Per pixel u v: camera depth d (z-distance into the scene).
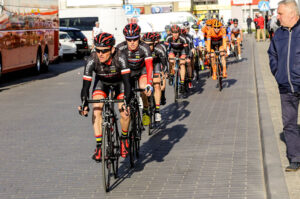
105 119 5.67
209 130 8.59
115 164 6.03
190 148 7.38
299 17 5.48
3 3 17.05
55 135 8.63
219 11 66.12
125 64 5.68
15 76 20.38
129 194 5.42
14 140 8.32
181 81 12.21
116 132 6.11
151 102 8.59
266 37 43.19
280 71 5.58
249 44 37.06
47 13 22.27
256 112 10.15
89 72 5.72
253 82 15.18
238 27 24.23
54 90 15.29
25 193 5.57
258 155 6.75
